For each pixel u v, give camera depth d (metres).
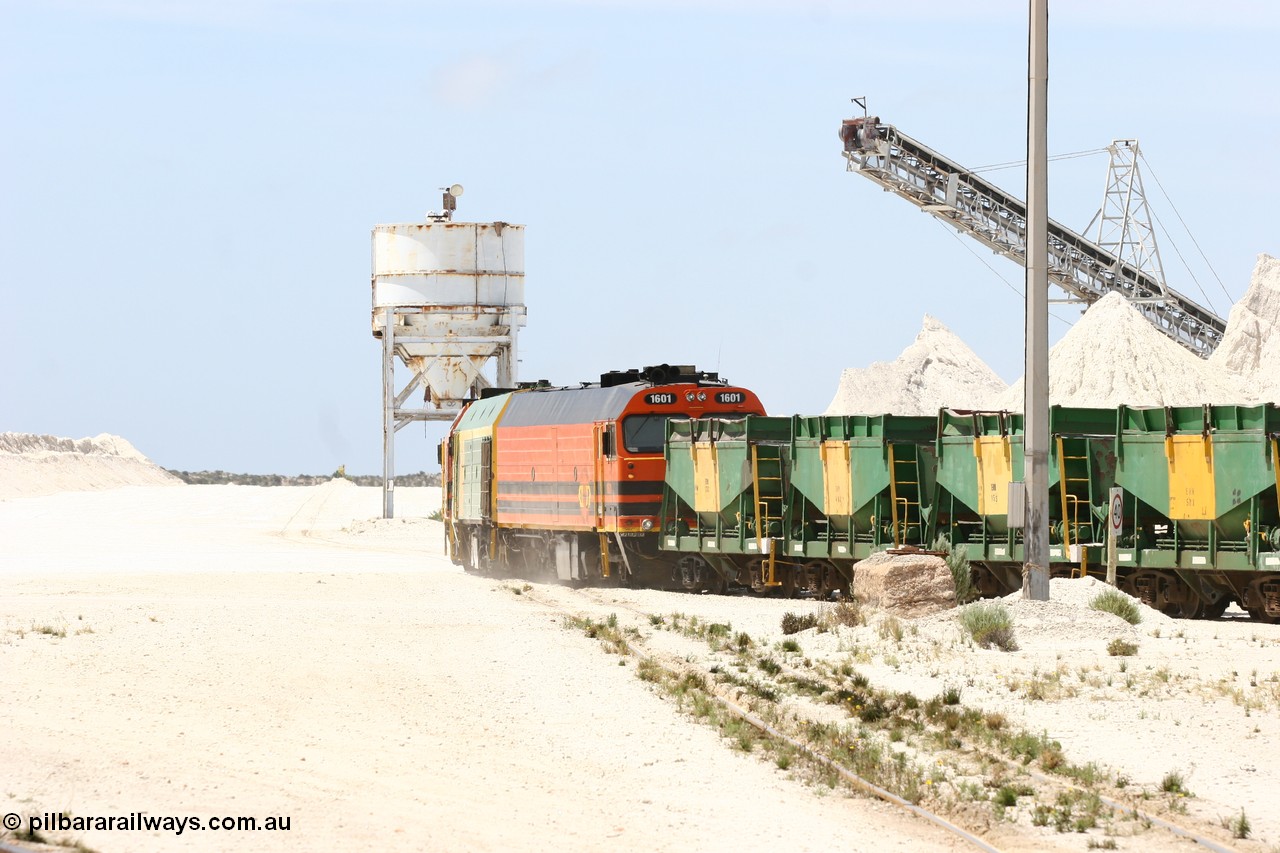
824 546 92.81
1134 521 80.75
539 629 72.44
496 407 123.50
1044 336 72.75
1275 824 34.69
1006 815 35.38
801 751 41.38
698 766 40.28
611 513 102.44
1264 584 75.38
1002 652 62.62
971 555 86.12
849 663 58.91
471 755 41.22
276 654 61.59
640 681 55.28
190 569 121.88
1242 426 76.12
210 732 43.50
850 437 91.88
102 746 40.69
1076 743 44.00
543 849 31.02
